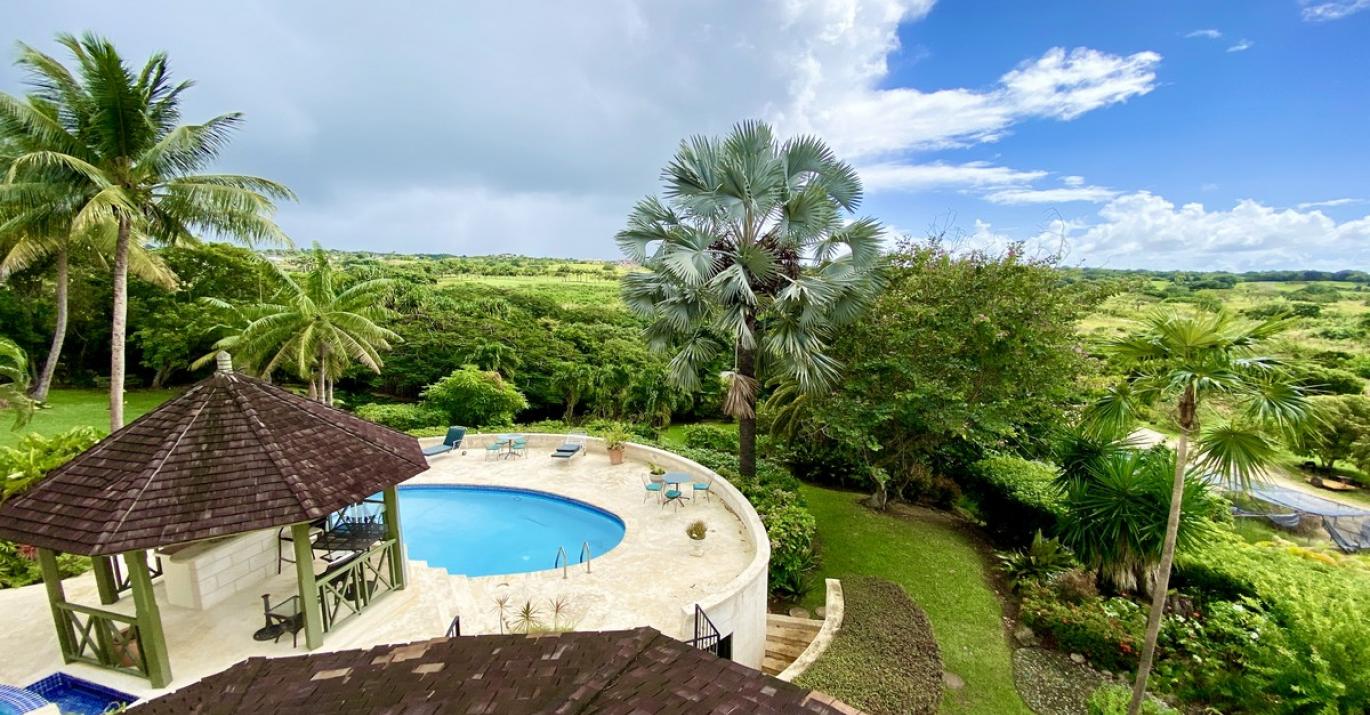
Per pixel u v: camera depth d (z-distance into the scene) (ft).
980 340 46.29
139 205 49.34
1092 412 26.89
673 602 31.14
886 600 35.73
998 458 54.44
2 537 20.48
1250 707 26.89
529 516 46.62
